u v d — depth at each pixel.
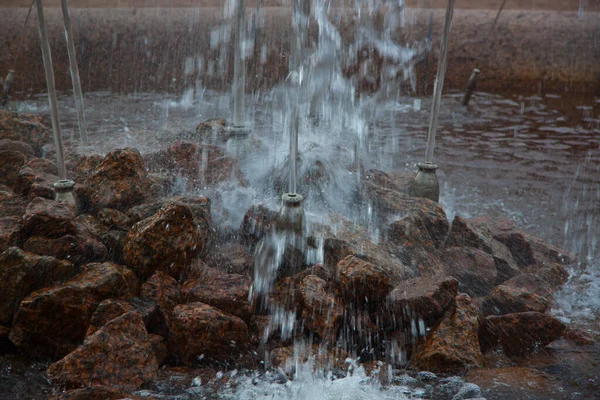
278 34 15.50
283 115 8.45
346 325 3.92
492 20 17.03
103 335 3.50
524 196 7.38
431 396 3.48
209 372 3.67
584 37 16.64
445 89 15.33
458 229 5.07
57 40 15.43
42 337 3.71
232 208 4.93
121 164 4.82
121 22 15.93
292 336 3.92
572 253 5.72
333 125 6.54
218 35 16.14
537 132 10.82
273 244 4.41
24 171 5.04
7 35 15.30
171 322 3.79
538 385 3.64
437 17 17.00
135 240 4.13
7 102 11.53
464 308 3.97
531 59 16.44
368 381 3.58
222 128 6.23
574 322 4.50
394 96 13.73
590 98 14.84
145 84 13.88
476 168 8.43
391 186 5.66
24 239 4.25
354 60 15.24
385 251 4.51
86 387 3.32
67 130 9.04
